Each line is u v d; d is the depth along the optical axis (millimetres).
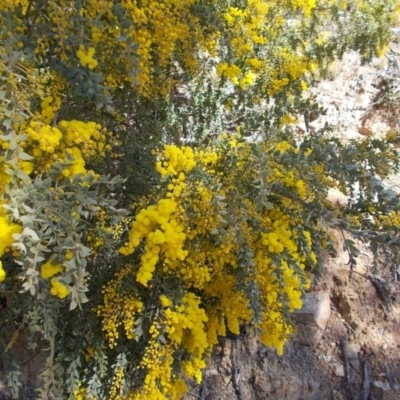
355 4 2998
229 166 1969
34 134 1562
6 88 1486
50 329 1951
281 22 2787
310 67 2889
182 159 1880
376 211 2133
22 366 2488
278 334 2090
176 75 2852
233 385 2516
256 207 1813
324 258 2754
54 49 1819
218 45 2748
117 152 2367
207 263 2070
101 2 1746
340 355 2586
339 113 3600
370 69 3834
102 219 1993
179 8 2080
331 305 2734
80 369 2254
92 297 2127
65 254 1520
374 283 2779
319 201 1931
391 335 2637
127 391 2137
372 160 2188
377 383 2486
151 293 2066
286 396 2475
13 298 2199
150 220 1763
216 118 3008
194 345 2084
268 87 2852
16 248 1501
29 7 1787
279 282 1959
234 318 2168
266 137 2475
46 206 1475
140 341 2154
